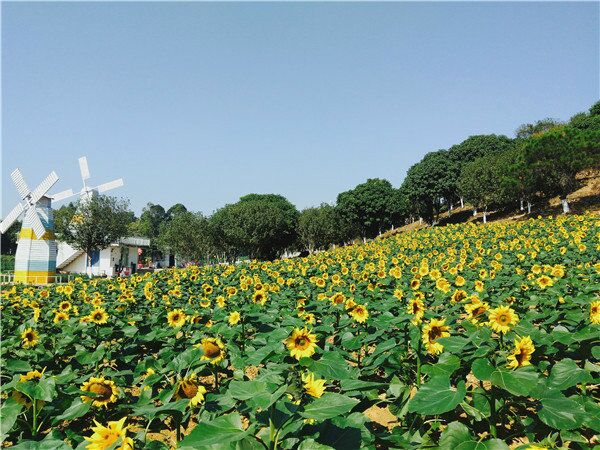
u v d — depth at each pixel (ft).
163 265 257.55
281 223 200.85
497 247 67.15
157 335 20.15
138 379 16.75
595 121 166.50
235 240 188.14
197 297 39.58
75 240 134.31
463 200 197.47
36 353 19.24
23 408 12.48
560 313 17.42
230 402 11.44
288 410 7.97
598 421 10.34
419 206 191.52
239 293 37.27
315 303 22.88
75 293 48.78
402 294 24.77
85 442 8.84
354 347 16.51
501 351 11.90
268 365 13.00
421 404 10.03
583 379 11.92
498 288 30.14
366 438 9.05
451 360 13.19
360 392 12.75
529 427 11.93
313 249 222.07
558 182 118.32
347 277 47.14
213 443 7.06
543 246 60.80
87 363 16.67
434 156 206.49
